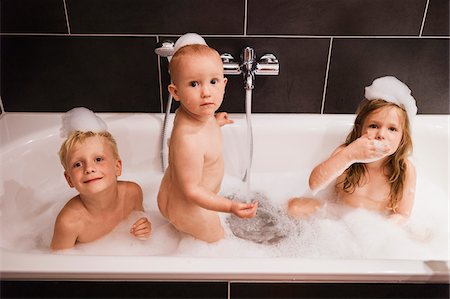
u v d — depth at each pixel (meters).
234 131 1.33
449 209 1.29
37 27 1.24
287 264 0.85
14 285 0.88
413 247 1.12
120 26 1.25
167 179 1.02
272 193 1.36
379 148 1.06
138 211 1.18
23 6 1.22
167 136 1.31
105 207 1.06
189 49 0.88
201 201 0.94
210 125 0.96
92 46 1.28
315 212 1.24
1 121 1.33
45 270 0.84
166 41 1.16
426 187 1.35
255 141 1.35
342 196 1.24
